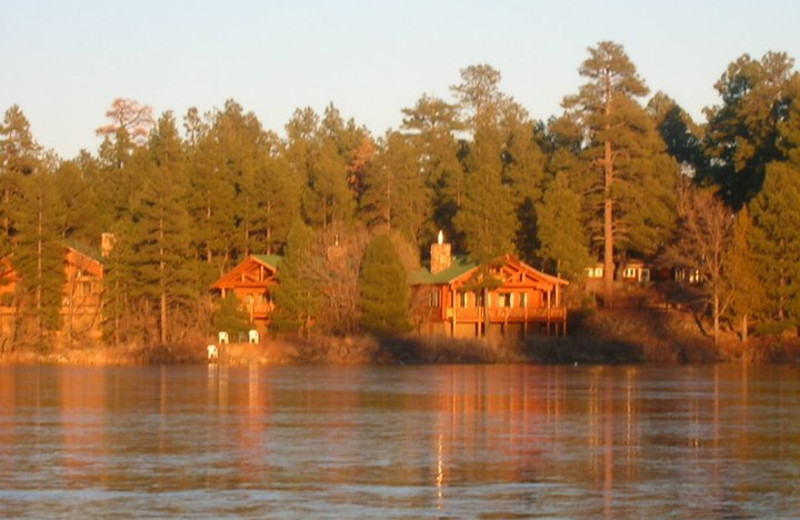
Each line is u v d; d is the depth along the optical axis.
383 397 82.88
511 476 47.00
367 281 144.00
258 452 53.34
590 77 168.75
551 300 156.38
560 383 98.25
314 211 180.12
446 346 139.50
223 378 105.62
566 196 158.88
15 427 63.19
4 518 39.03
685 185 170.75
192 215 167.00
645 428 63.06
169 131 198.38
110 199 189.88
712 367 126.81
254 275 156.38
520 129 199.88
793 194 142.25
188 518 39.06
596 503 41.59
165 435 59.69
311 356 136.50
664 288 164.62
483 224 151.38
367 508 40.62
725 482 45.69
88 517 39.22
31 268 144.88
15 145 156.00
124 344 144.38
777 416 69.25
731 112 178.25
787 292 142.00
